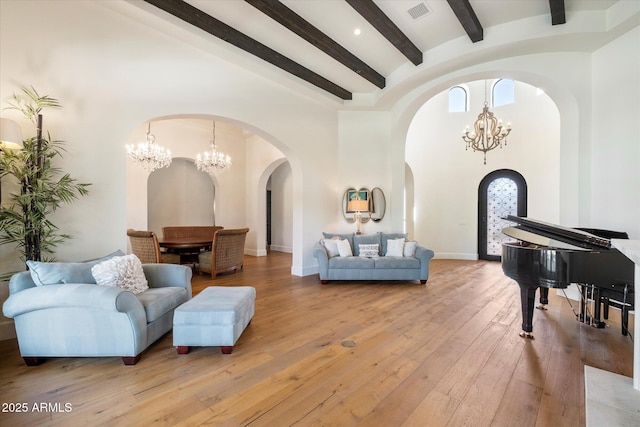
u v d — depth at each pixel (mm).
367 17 3377
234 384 2018
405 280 5070
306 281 5020
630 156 3410
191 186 8406
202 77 4027
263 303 3811
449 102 7605
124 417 1688
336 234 5484
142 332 2309
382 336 2801
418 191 7691
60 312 2217
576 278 2525
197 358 2381
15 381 2041
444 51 4172
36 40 2906
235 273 5664
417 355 2430
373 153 5875
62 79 3039
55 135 3002
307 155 5418
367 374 2145
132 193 6527
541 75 4008
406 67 4691
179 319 2418
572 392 1927
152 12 3234
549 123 6398
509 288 4594
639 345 1914
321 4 3342
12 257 2820
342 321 3186
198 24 3471
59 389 1953
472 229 7363
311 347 2572
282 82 4766
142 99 3549
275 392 1931
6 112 2781
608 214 3633
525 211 6758
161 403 1812
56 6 3000
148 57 3580
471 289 4531
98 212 3244
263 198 8273
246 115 4535
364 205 5477
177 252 6125
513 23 3695
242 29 3797
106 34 3285
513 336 2807
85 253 3162
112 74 3336
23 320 2217
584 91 3854
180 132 7250
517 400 1848
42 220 2799
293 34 3918
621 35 3486
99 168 3250
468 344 2633
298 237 5473
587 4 3332
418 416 1703
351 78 5086
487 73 4336
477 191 7316
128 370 2191
